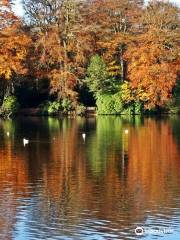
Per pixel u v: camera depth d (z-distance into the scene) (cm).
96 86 10775
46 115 10594
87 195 3534
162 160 4822
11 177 4091
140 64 10756
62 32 10831
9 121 9181
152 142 6078
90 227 2909
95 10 11256
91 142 6084
